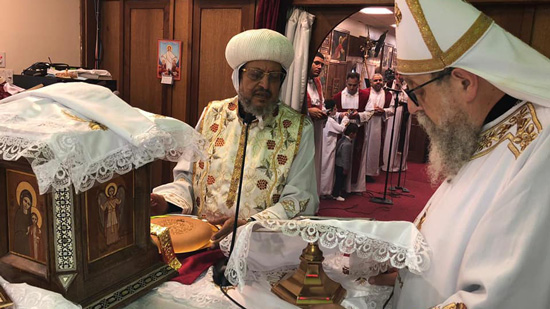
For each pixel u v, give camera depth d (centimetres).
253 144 168
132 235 100
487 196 81
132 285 96
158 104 351
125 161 88
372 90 506
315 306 88
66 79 300
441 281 83
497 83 82
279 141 169
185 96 337
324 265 117
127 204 98
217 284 103
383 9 483
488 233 73
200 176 174
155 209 156
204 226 127
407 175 559
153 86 352
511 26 229
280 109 176
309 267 98
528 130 79
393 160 555
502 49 83
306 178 168
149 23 346
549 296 70
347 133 462
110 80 325
